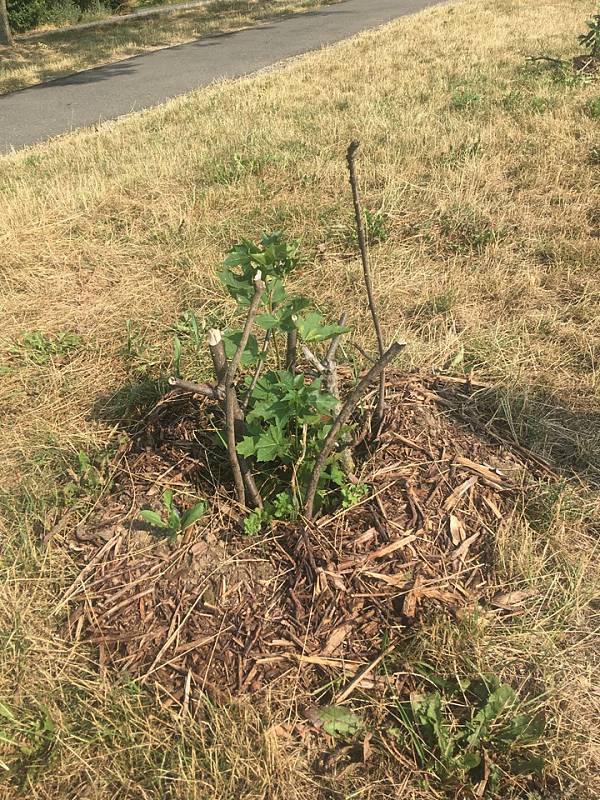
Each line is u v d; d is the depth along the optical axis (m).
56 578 2.26
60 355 3.50
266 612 2.09
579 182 4.89
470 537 2.31
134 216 5.01
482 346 3.28
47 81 11.05
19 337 3.66
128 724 1.83
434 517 2.35
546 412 2.88
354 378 2.90
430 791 1.69
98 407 3.12
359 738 1.81
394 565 2.20
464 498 2.43
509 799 1.67
